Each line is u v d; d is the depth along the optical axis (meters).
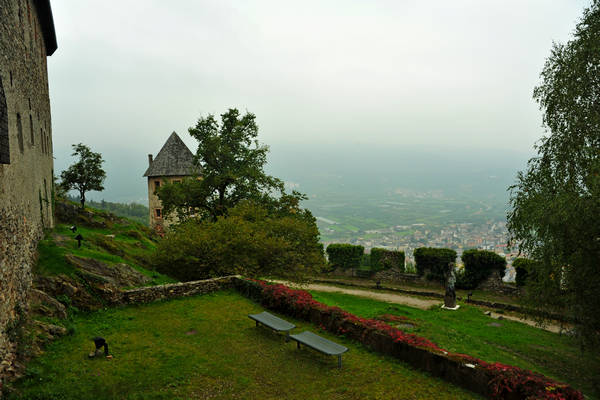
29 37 15.57
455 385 8.86
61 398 7.97
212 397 8.39
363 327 11.21
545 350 15.69
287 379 9.21
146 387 8.66
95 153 32.97
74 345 10.47
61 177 32.00
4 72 10.20
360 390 8.69
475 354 13.64
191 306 14.49
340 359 9.72
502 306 24.70
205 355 10.40
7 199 9.67
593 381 12.84
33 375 8.63
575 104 14.09
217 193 33.94
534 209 13.45
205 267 20.34
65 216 27.14
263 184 32.59
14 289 9.77
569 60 14.57
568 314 13.42
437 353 9.34
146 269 19.88
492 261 28.88
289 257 22.33
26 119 13.84
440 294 28.05
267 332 12.12
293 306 13.58
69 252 15.23
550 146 14.98
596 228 11.40
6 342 8.52
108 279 14.55
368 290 30.67
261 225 23.25
